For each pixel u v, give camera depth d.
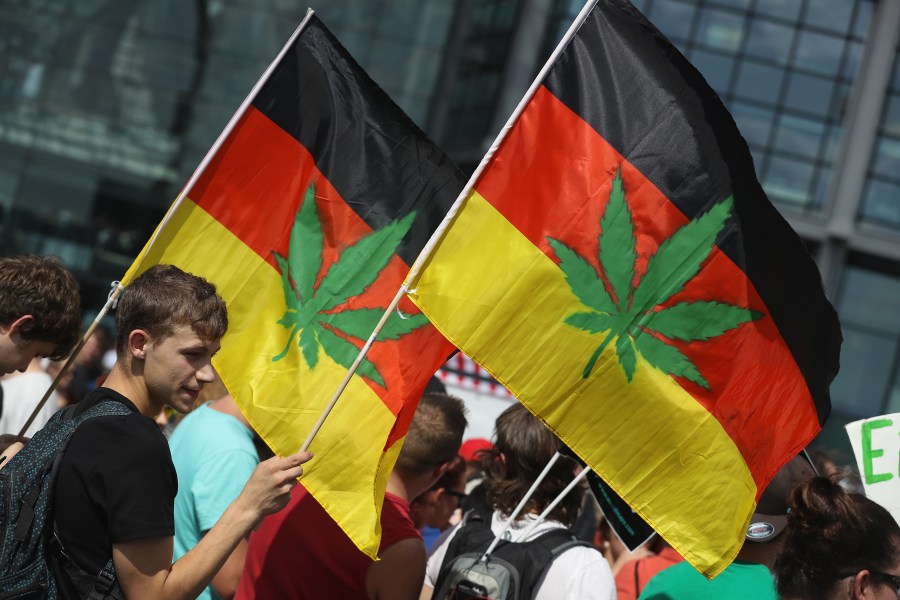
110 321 21.30
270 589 3.24
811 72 19.77
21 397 4.57
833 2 19.72
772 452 3.09
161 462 2.43
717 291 3.06
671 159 3.08
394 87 22.00
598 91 3.11
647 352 3.03
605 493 3.40
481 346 2.96
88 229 21.53
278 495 2.54
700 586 3.06
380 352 3.32
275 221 3.48
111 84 21.36
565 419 2.99
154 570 2.37
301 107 3.53
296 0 21.81
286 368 3.34
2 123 20.89
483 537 3.23
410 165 3.50
